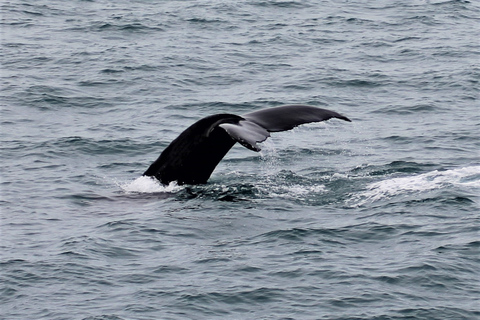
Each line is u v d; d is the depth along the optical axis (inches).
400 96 3516.2
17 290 1592.0
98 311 1503.4
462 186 2103.8
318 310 1502.2
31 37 4574.3
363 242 1786.4
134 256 1740.9
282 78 3823.8
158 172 2197.3
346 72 3905.0
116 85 3688.5
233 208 2003.0
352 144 2795.3
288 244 1779.0
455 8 5364.2
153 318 1477.6
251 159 2573.8
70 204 2118.6
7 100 3403.1
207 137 2121.1
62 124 3095.5
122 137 2881.4
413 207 1971.0
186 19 5027.1
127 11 5226.4
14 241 1840.6
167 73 3878.0
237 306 1523.1
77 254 1740.9
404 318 1470.2
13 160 2596.0
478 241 1756.9
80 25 4854.8
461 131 2938.0
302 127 3024.1
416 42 4517.7
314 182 2230.6
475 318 1470.2
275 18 5132.9
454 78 3745.1
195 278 1628.9
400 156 2608.3
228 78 3831.2
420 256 1692.9
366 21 5049.2
